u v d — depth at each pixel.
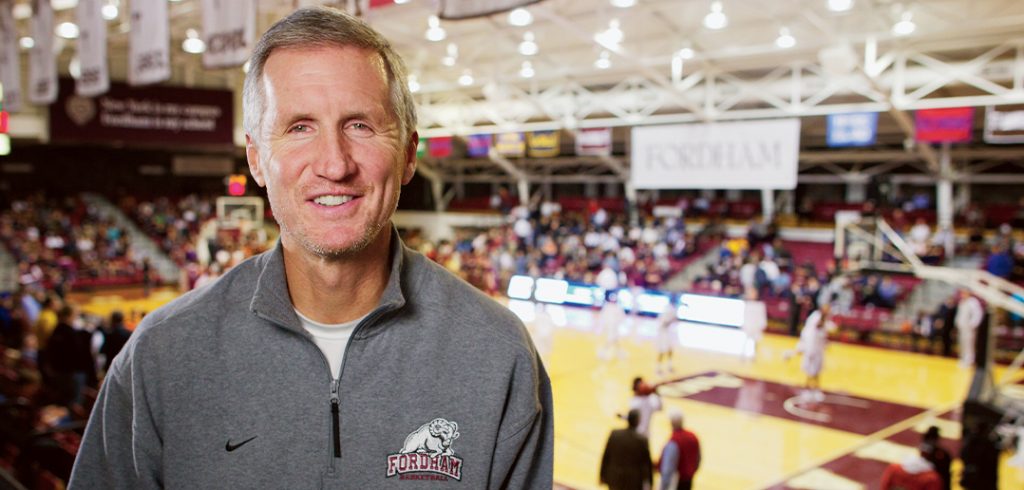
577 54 21.62
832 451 10.77
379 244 1.32
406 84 1.37
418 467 1.29
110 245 30.45
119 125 25.19
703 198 33.00
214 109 26.64
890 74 17.80
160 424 1.25
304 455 1.26
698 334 19.94
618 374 15.30
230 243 26.75
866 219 19.86
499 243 29.42
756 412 12.68
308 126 1.23
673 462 7.22
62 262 26.56
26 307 14.99
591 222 30.77
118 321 9.80
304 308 1.33
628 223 30.53
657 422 11.98
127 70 25.78
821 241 27.61
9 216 30.53
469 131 27.83
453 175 40.25
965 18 15.42
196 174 37.25
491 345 1.35
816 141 26.56
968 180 25.92
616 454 6.93
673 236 28.52
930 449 7.22
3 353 12.41
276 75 1.24
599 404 12.98
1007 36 15.82
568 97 24.61
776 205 30.97
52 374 8.95
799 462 10.30
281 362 1.28
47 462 5.95
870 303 19.94
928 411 12.90
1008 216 26.36
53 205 33.44
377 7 7.50
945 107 16.55
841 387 14.49
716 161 13.65
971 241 23.00
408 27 19.80
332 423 1.27
